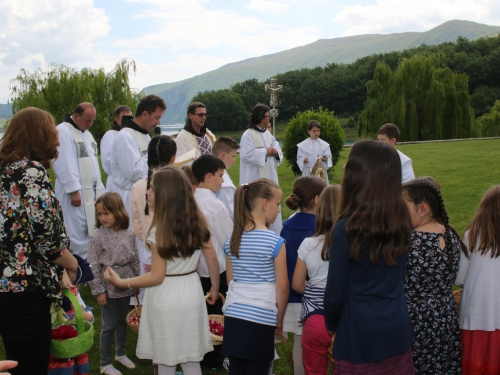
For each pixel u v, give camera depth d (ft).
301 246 10.40
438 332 9.56
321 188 11.64
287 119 329.52
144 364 13.48
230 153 16.60
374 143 7.75
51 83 79.66
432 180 10.18
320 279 10.23
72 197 20.58
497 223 10.11
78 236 21.31
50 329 9.07
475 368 10.55
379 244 7.41
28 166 8.54
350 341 7.68
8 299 8.59
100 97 81.25
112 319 12.79
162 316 10.18
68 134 20.79
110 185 21.03
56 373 9.90
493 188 10.53
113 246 13.05
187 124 20.53
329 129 51.47
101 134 80.23
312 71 347.97
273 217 10.43
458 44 295.69
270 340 10.08
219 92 298.76
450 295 9.83
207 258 11.13
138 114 18.72
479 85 254.88
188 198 10.12
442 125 116.67
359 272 7.66
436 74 120.37
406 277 9.54
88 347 9.80
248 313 9.94
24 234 8.57
